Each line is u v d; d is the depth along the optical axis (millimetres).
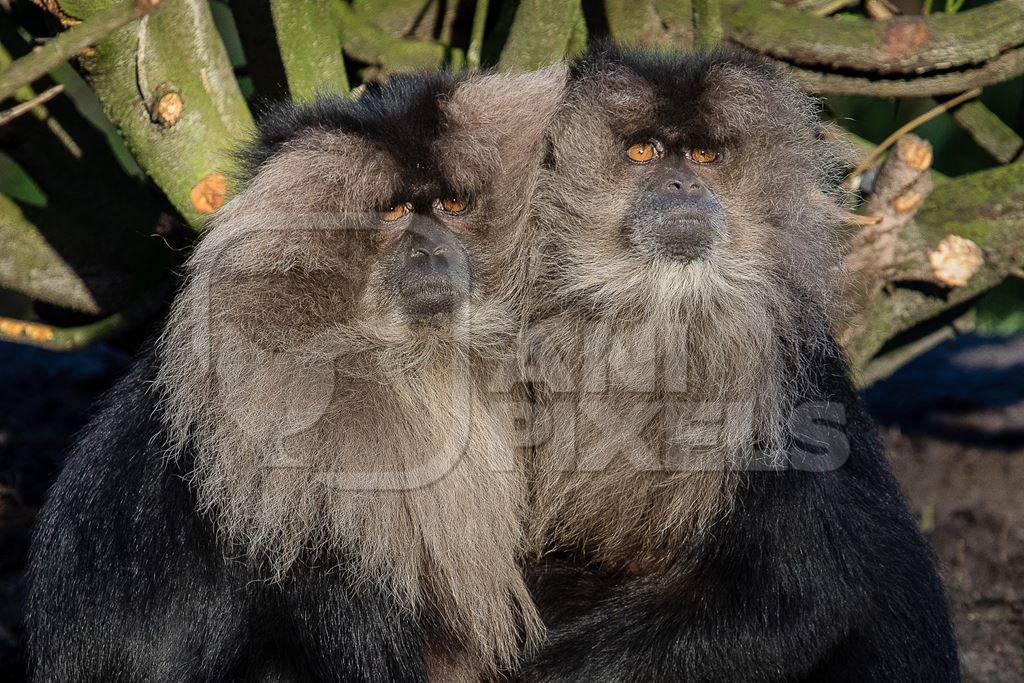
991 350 11258
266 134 6016
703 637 5441
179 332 5559
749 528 5504
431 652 5672
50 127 8133
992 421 10211
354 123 5824
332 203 5680
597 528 5855
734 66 6098
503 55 7164
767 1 7738
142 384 5934
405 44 7902
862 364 7863
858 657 5559
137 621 5465
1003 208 8078
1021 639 8016
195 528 5406
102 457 5855
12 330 8086
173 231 8062
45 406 9516
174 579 5426
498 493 5723
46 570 5930
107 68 6727
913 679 5664
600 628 5574
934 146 11023
